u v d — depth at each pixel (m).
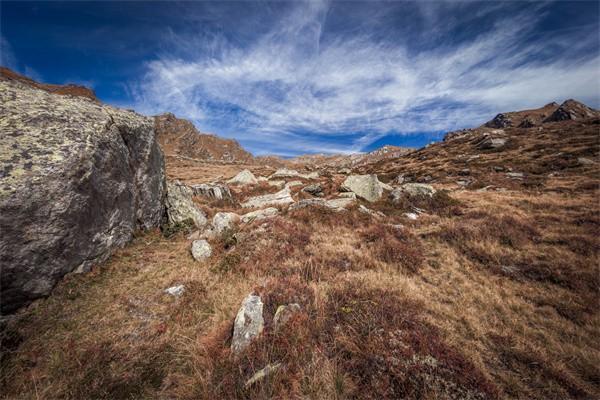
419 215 15.95
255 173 61.16
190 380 4.19
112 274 7.67
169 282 7.49
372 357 4.12
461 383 3.83
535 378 4.43
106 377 4.26
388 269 8.65
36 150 6.63
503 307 6.55
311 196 21.97
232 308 6.18
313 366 4.05
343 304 5.64
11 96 7.82
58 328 5.34
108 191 8.73
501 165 32.94
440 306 6.50
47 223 6.19
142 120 12.21
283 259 8.90
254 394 3.67
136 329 5.51
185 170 72.12
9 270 5.42
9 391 3.99
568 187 19.31
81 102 9.81
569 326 5.82
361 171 68.12
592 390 4.21
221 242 10.48
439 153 58.50
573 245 9.61
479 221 12.71
